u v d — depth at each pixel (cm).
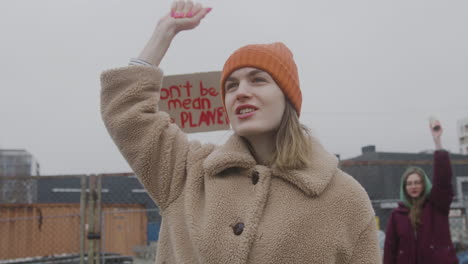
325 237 131
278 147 143
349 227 135
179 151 155
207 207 137
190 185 146
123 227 988
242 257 126
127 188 1209
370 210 140
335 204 136
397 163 480
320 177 136
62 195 1272
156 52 168
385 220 1117
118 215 991
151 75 161
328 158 145
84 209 495
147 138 153
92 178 501
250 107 142
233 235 130
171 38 172
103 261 524
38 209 843
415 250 361
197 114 221
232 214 134
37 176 505
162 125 156
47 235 838
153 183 153
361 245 135
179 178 151
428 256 354
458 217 807
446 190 356
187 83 222
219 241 129
